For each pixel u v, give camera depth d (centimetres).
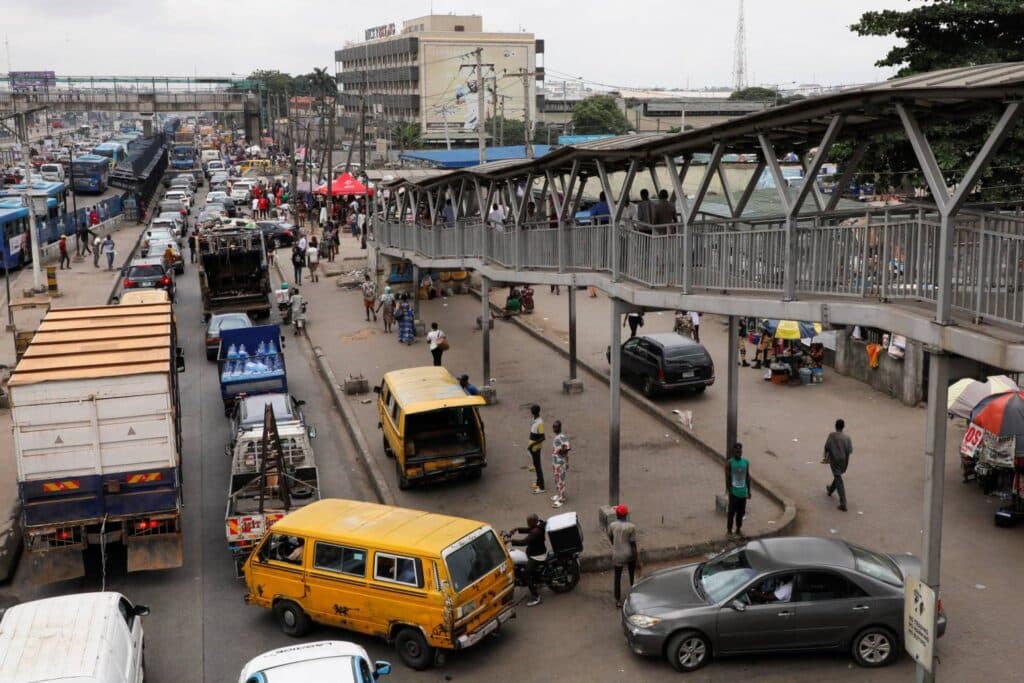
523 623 1452
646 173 4562
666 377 2577
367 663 1163
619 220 1862
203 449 2316
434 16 13875
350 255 5369
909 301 1233
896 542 1669
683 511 1812
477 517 1820
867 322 1258
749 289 1494
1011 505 1741
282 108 16200
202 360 3170
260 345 2706
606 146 1855
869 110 1235
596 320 3697
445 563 1292
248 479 1806
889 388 2592
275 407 2189
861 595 1285
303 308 3694
